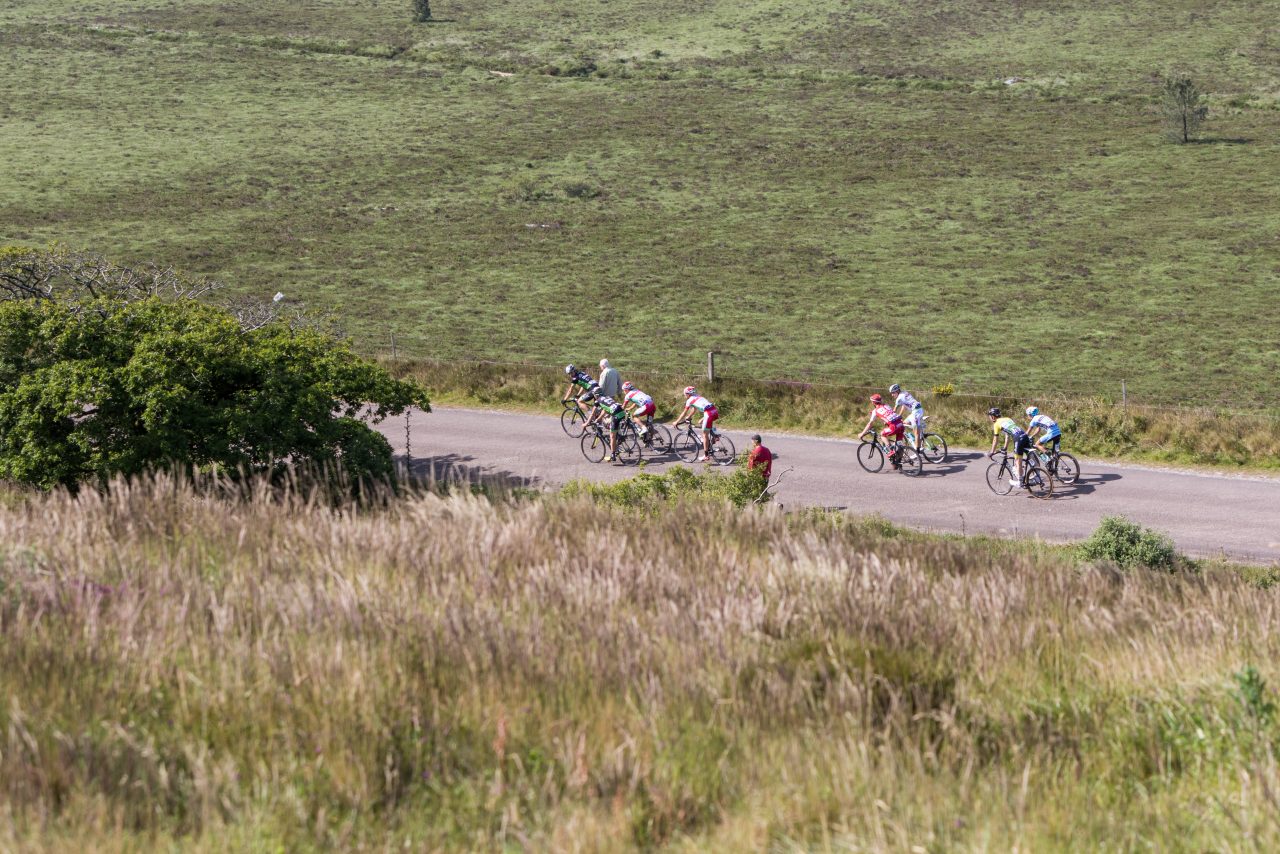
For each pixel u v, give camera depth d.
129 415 51.84
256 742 13.92
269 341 55.94
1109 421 75.25
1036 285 170.38
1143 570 36.69
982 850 12.13
